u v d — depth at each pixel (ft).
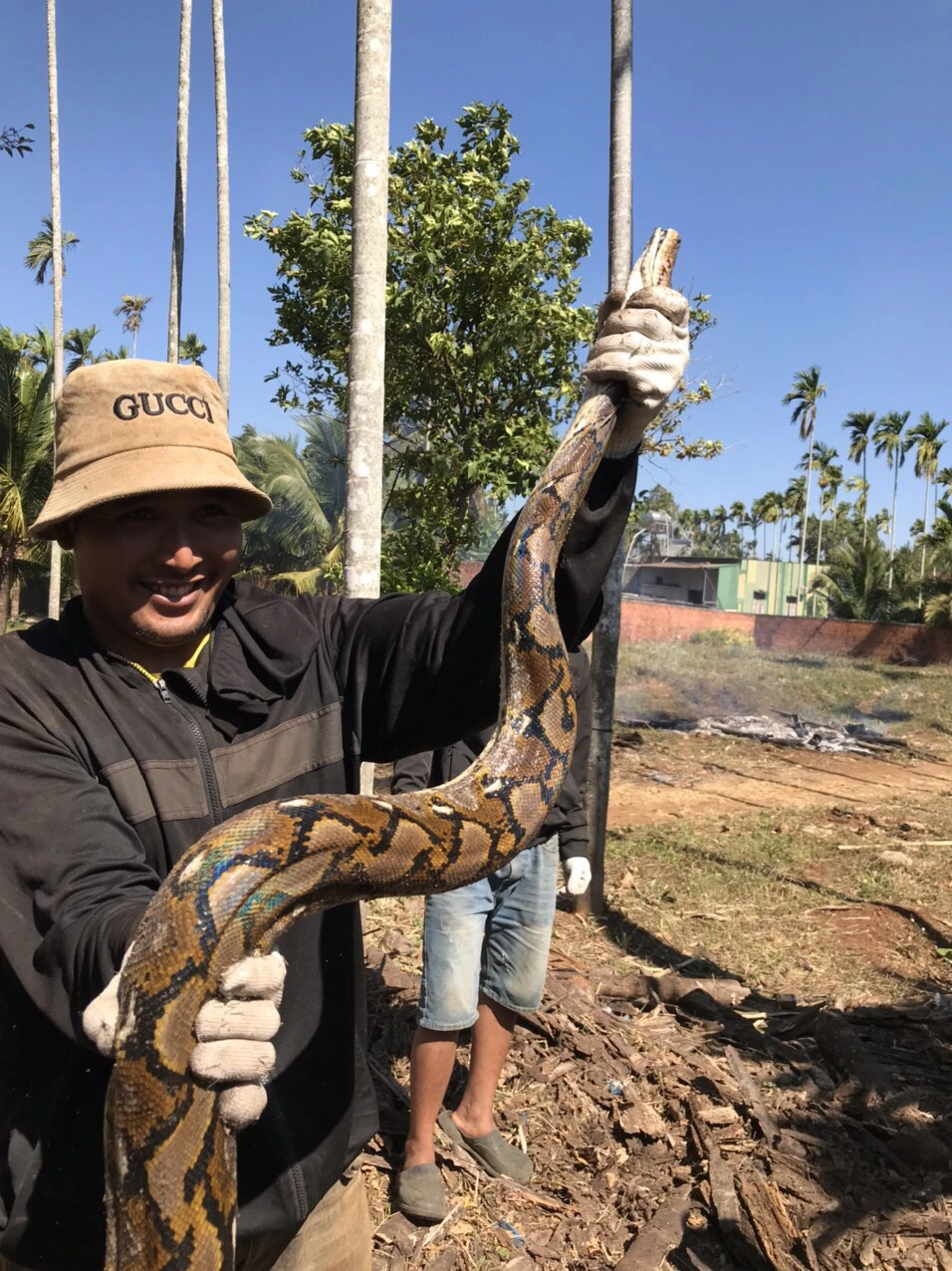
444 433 38.58
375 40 17.97
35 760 6.27
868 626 109.60
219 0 44.06
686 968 21.34
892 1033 18.16
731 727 57.88
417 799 6.97
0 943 5.89
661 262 7.69
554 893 13.82
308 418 82.43
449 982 12.67
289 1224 6.84
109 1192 5.11
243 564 92.38
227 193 44.65
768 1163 13.55
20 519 72.90
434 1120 12.99
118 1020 5.09
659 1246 11.89
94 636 7.09
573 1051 16.39
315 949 7.43
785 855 30.81
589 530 7.69
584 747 16.08
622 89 22.93
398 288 34.32
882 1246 12.12
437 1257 11.86
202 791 6.83
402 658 7.58
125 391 6.63
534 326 35.81
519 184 35.83
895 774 47.78
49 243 95.09
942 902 26.43
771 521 289.94
